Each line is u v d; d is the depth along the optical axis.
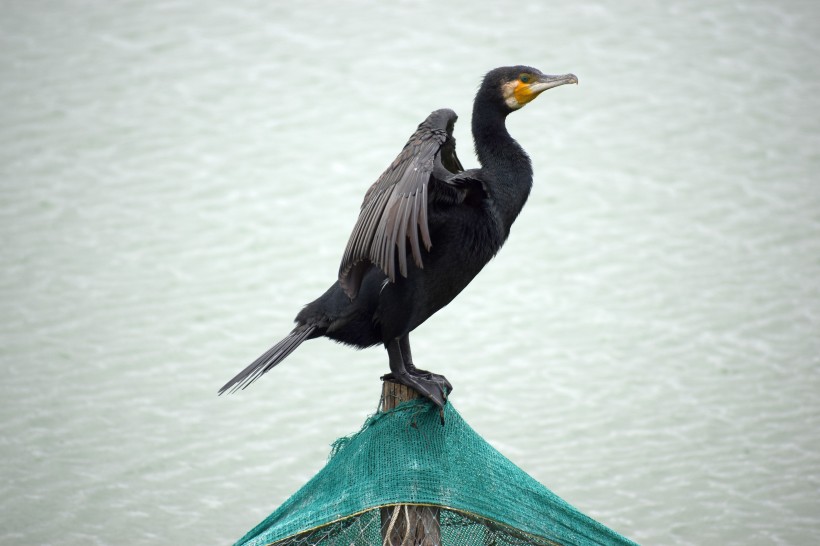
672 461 13.59
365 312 7.31
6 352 15.73
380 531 6.76
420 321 7.29
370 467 6.61
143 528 12.67
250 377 7.04
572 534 6.85
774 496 12.98
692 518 12.68
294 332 7.41
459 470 6.63
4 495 13.12
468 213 7.23
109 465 13.67
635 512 12.80
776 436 13.95
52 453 13.86
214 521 12.82
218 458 13.84
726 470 13.40
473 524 6.90
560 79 7.70
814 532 12.43
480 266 7.39
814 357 15.36
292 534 6.46
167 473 13.57
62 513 12.90
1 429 14.24
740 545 12.27
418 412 6.79
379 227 6.62
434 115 7.13
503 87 7.74
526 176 7.60
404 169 6.77
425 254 7.14
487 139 7.68
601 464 13.58
